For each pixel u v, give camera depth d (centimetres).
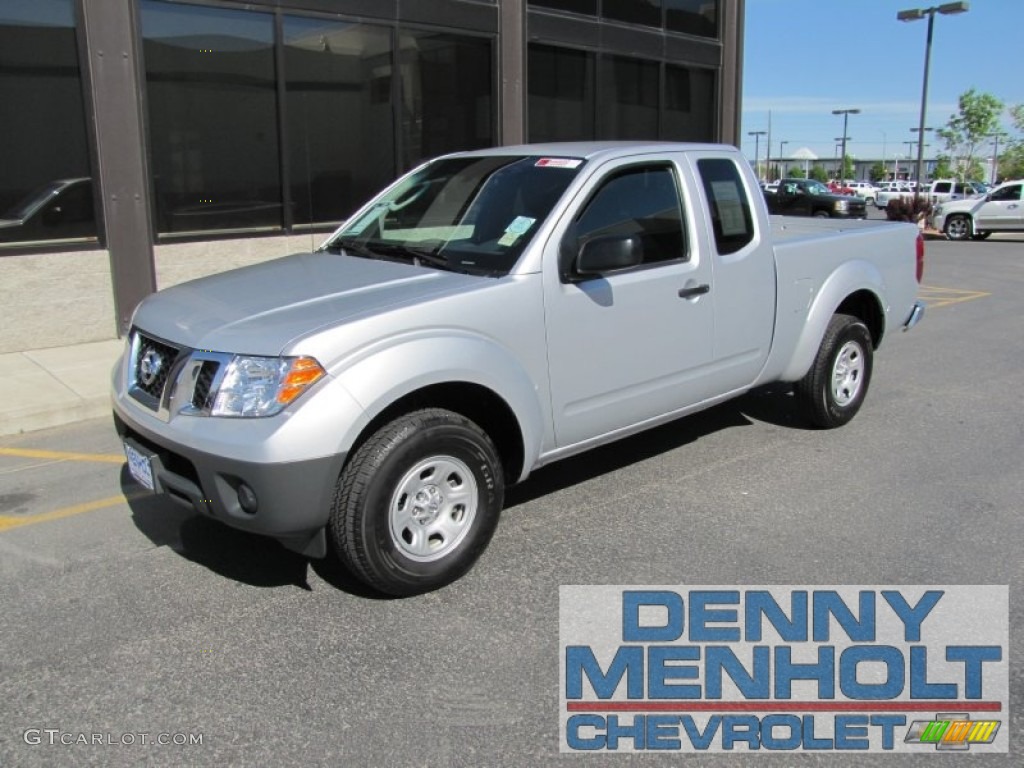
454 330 372
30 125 833
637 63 1445
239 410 337
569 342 417
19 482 527
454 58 1173
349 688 315
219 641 345
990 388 734
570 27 1305
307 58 1016
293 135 1019
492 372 381
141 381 388
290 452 328
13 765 275
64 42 838
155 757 279
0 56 809
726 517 459
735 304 503
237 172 978
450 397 394
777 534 438
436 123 1166
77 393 683
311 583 392
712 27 1574
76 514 475
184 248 939
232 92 961
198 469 344
